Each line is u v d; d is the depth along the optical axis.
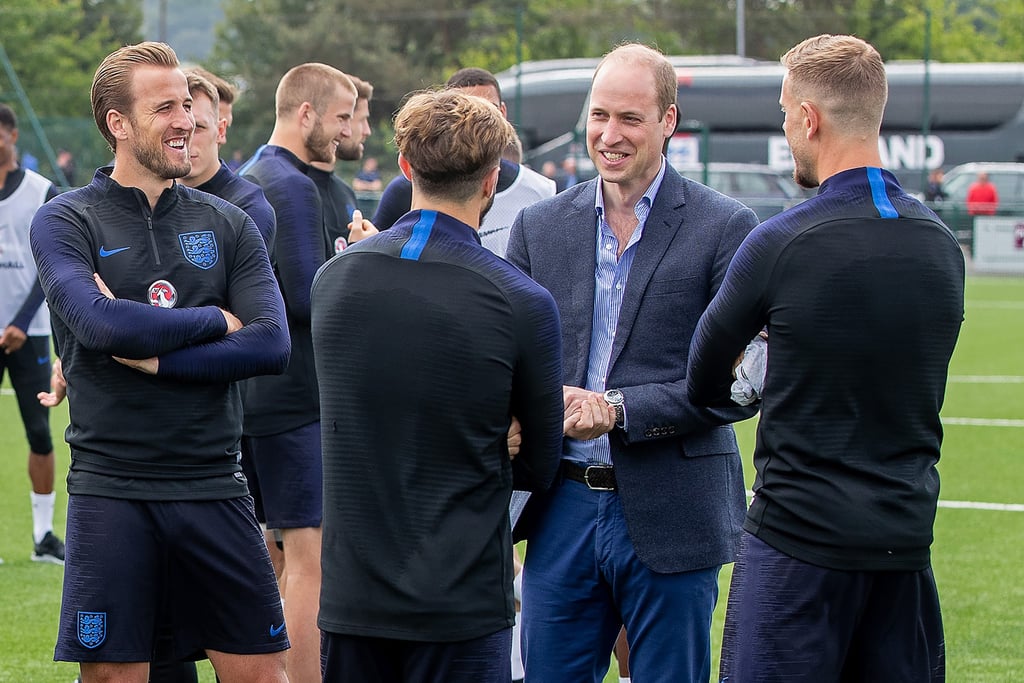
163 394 4.70
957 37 65.56
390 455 4.04
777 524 4.12
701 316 4.58
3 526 10.26
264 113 64.06
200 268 4.90
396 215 7.20
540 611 4.98
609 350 4.95
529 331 4.11
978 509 10.91
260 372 4.85
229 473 4.86
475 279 4.07
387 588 4.02
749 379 4.30
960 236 35.78
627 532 4.83
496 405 4.08
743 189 35.50
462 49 70.88
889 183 4.20
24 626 7.65
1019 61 65.12
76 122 35.22
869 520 4.02
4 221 9.78
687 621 4.87
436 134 4.11
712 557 4.88
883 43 66.69
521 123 32.78
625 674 6.43
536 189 6.96
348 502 4.08
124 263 4.78
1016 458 13.15
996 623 7.79
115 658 4.64
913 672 4.15
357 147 7.71
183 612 4.84
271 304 4.98
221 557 4.80
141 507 4.68
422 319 4.02
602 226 5.01
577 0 69.69
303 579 6.62
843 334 4.02
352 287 4.10
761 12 71.56
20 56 59.12
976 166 37.84
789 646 4.07
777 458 4.15
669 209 4.93
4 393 17.94
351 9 71.44
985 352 22.22
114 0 74.88
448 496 4.05
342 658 4.13
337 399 4.11
